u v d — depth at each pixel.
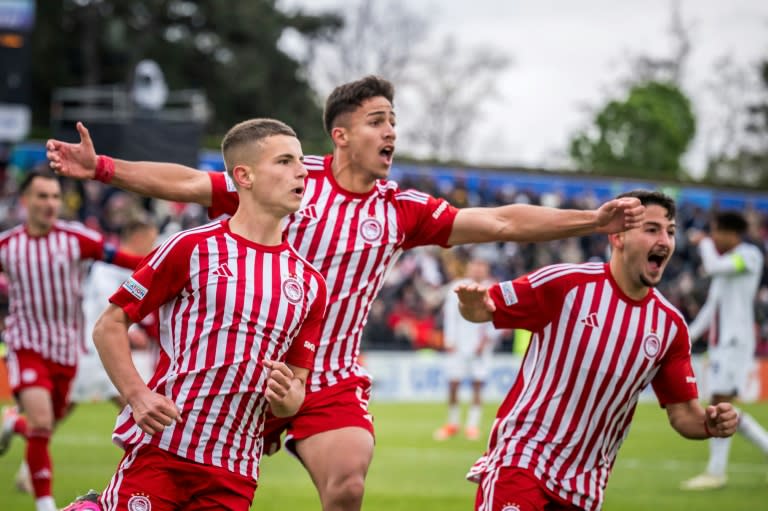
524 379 7.93
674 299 36.38
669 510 13.17
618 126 67.06
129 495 6.70
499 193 37.06
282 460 17.84
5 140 30.95
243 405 6.82
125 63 53.28
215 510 6.80
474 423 22.02
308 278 7.03
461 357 22.02
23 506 12.60
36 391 12.14
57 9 52.88
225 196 8.09
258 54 57.25
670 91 69.69
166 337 6.90
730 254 15.52
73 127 29.05
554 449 7.73
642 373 7.80
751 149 77.38
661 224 7.64
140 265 6.84
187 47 54.38
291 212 6.95
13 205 30.41
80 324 12.91
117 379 6.62
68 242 12.62
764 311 35.97
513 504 7.58
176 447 6.71
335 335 8.24
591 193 38.28
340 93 8.28
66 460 16.80
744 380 15.80
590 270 7.82
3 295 26.67
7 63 28.72
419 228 8.42
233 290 6.75
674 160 67.25
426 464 17.69
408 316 32.16
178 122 26.62
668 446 20.72
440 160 36.38
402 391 31.08
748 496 14.41
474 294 7.75
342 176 8.33
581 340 7.72
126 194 31.75
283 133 6.95
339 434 8.04
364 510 12.96
